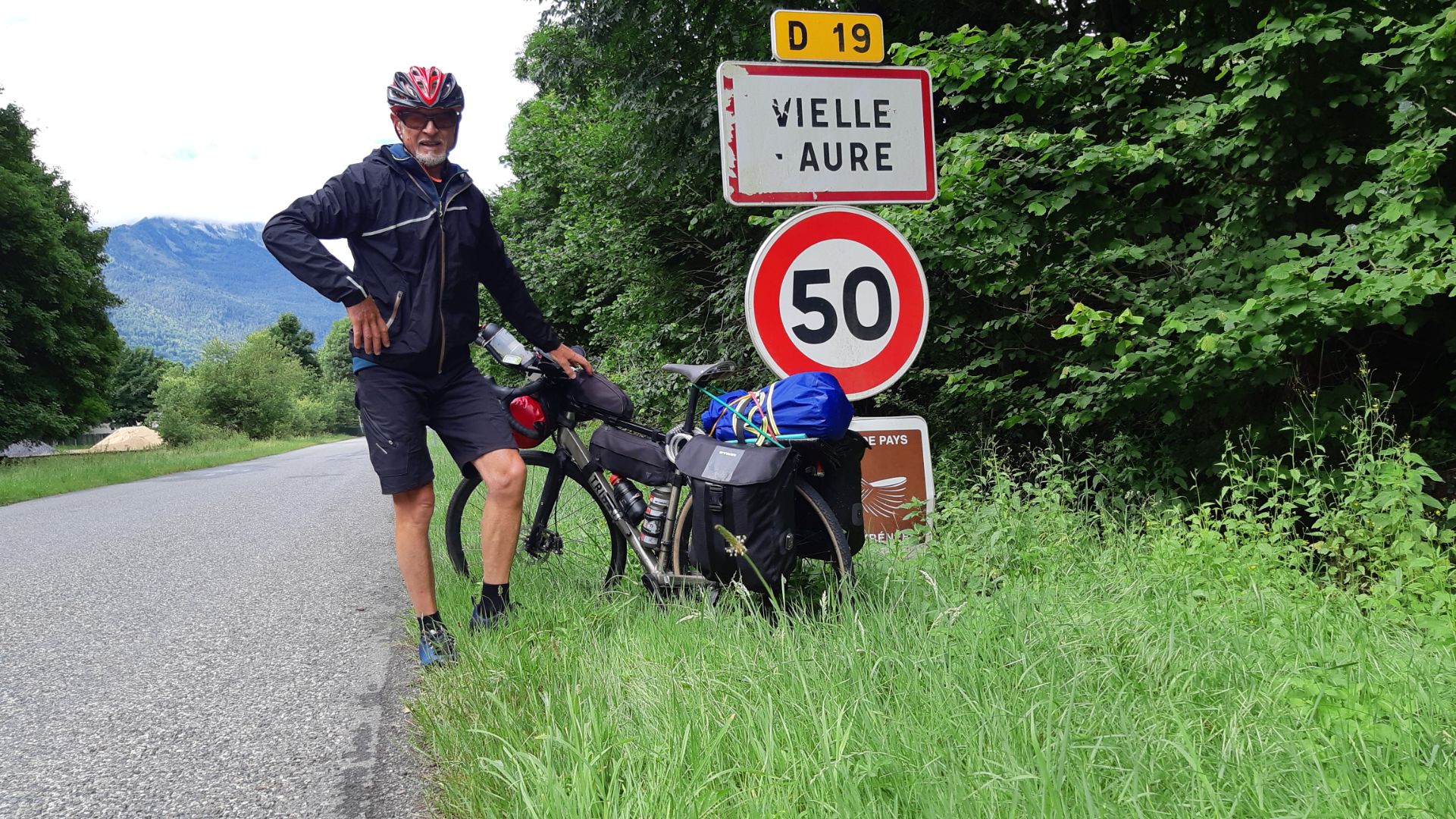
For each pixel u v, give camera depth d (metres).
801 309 4.02
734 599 3.27
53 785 2.62
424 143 3.37
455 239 3.43
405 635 4.09
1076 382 5.15
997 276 5.46
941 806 1.74
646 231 11.70
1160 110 4.88
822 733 2.06
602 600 3.84
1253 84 4.48
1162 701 2.20
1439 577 3.13
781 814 1.81
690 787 1.91
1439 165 4.06
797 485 3.46
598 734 2.22
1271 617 2.85
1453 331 4.57
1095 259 5.06
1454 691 2.12
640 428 4.16
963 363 6.39
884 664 2.49
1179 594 3.21
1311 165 4.53
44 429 30.59
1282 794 1.72
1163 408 4.77
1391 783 1.71
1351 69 4.43
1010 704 2.19
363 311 3.24
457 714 2.76
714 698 2.41
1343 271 4.03
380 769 2.63
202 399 70.88
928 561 3.73
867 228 4.10
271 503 11.02
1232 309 4.29
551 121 22.53
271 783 2.57
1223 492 4.15
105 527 9.04
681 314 12.02
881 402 6.78
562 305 16.89
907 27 7.30
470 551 4.83
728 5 8.96
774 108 3.98
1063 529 4.08
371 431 3.40
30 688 3.57
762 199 3.95
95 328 33.94
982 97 5.35
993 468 4.97
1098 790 1.76
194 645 4.14
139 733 3.02
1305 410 4.45
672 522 3.86
